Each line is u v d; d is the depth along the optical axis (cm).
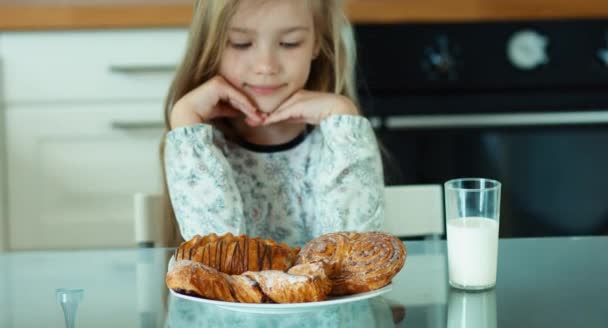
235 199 127
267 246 85
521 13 238
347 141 128
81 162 237
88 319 81
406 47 235
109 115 236
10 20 228
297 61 128
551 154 239
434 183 237
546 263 98
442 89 238
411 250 105
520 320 78
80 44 232
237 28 125
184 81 134
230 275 82
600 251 103
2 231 237
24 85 233
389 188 139
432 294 87
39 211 238
